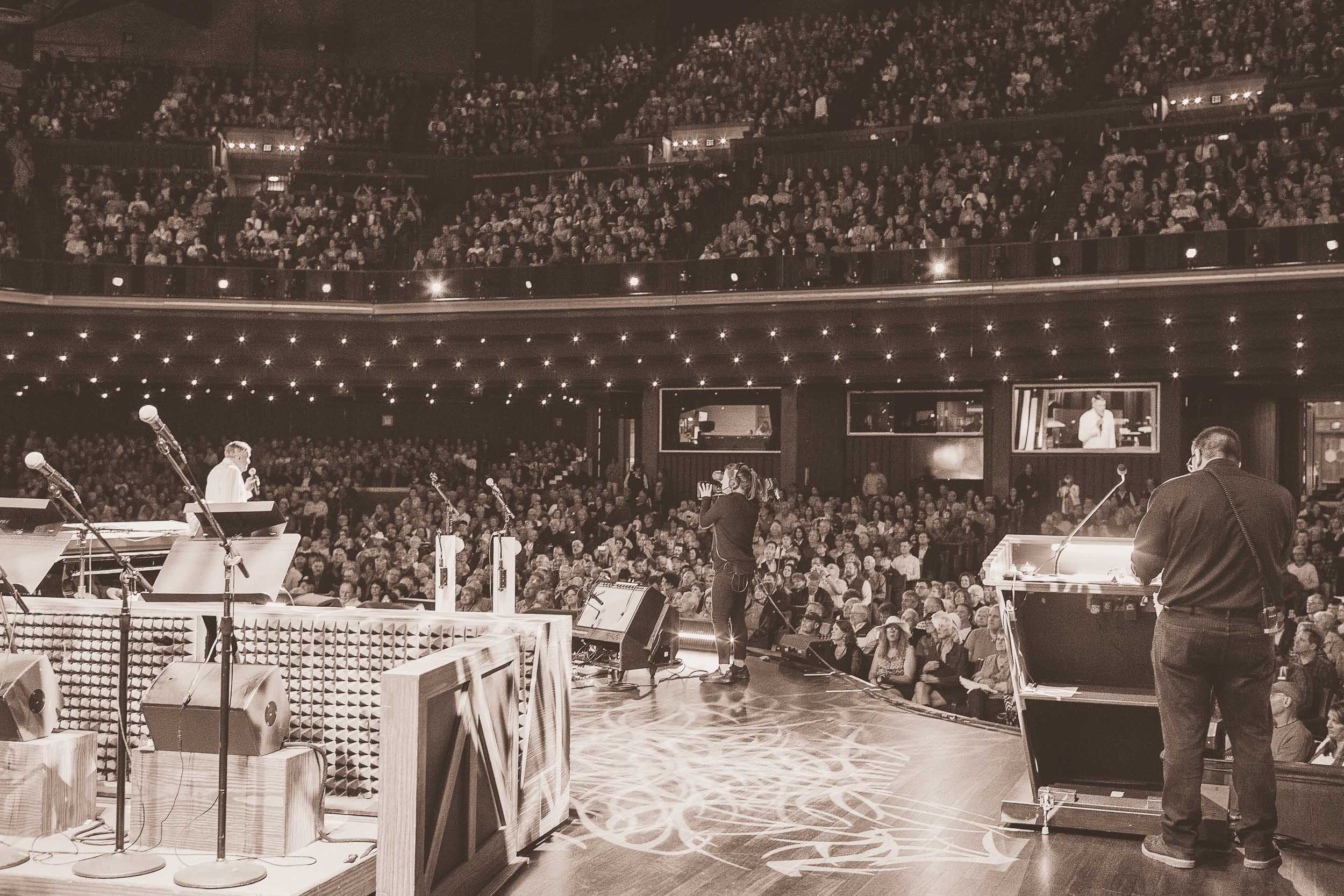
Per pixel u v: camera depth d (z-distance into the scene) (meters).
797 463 19.95
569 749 4.94
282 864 3.85
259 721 3.95
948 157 19.09
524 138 23.70
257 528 4.23
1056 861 4.34
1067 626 5.13
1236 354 16.42
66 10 25.70
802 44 23.58
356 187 22.34
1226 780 5.09
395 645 4.57
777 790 5.28
